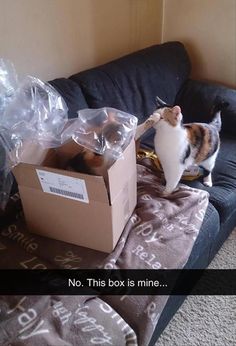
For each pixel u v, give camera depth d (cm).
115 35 185
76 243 107
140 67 172
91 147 99
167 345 127
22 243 108
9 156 99
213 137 134
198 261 128
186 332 131
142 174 141
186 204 123
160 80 179
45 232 109
